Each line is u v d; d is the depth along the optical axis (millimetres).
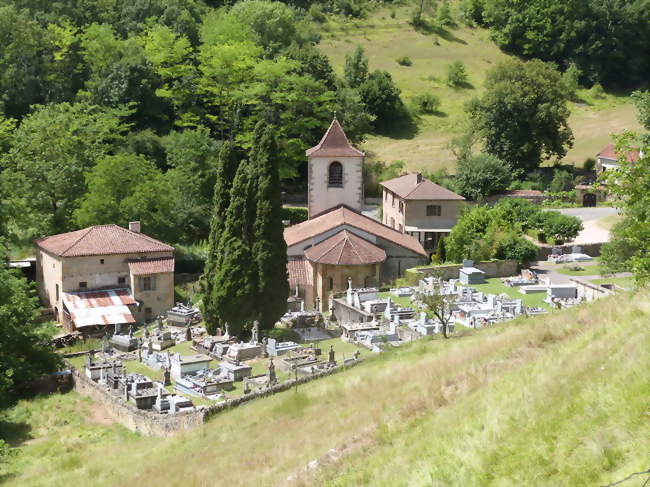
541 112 129375
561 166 136750
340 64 169750
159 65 136125
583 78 184500
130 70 130750
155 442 44469
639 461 19078
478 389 30172
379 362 48031
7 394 58750
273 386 49125
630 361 24531
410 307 67938
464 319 63031
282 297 66312
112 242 81812
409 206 95875
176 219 97500
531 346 35406
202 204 108625
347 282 75062
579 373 25859
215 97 134500
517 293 73875
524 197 119500
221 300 65562
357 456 28203
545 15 186750
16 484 40094
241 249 65375
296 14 183875
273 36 158750
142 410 50344
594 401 23047
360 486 25000
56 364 63250
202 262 93312
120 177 93750
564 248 88875
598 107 171250
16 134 105000
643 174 39438
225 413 45312
